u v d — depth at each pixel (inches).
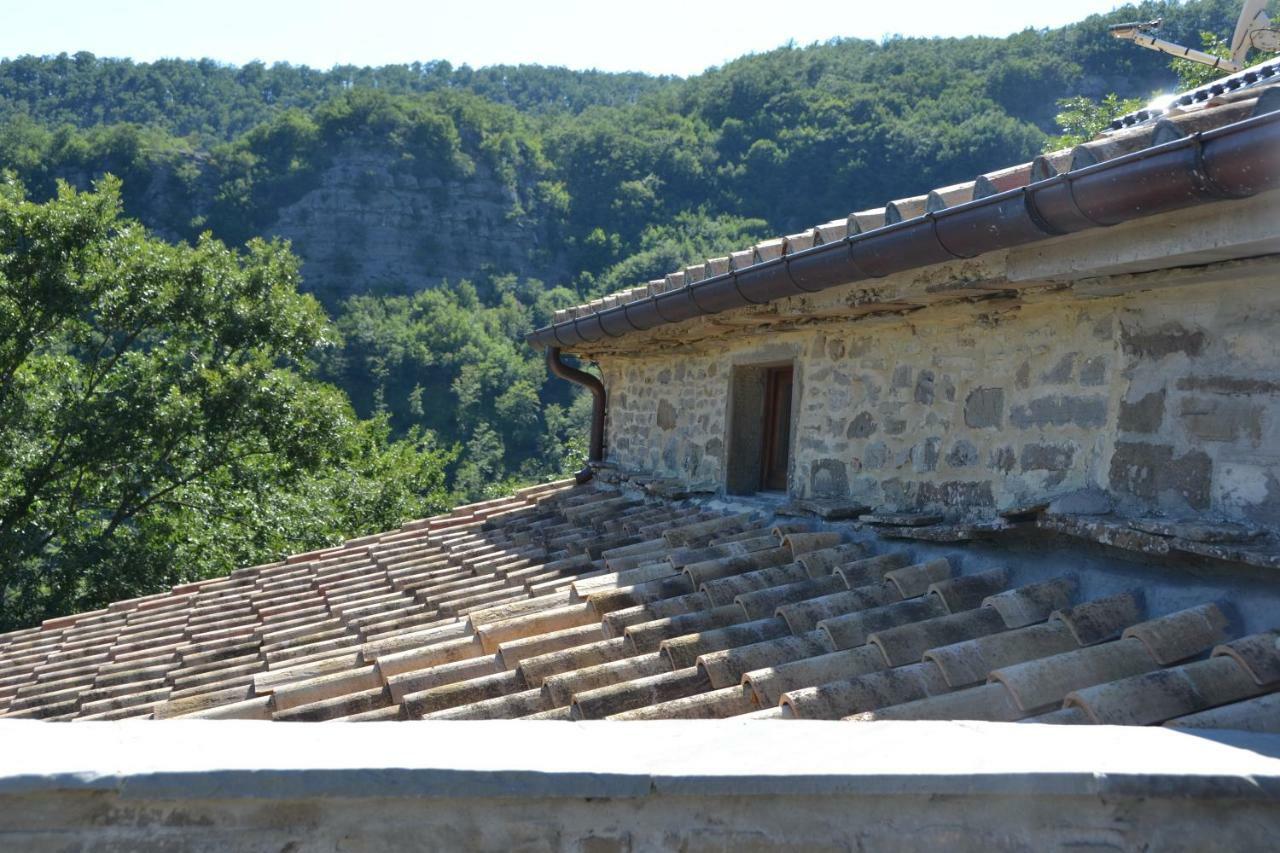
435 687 148.6
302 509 772.6
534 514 327.6
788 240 177.8
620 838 70.5
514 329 2955.2
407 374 2532.0
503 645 158.4
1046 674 112.7
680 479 293.3
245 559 739.4
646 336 275.6
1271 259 111.9
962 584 152.0
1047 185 110.8
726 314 211.9
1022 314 159.9
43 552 665.0
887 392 194.9
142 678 220.2
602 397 371.6
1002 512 146.8
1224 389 123.9
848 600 157.2
